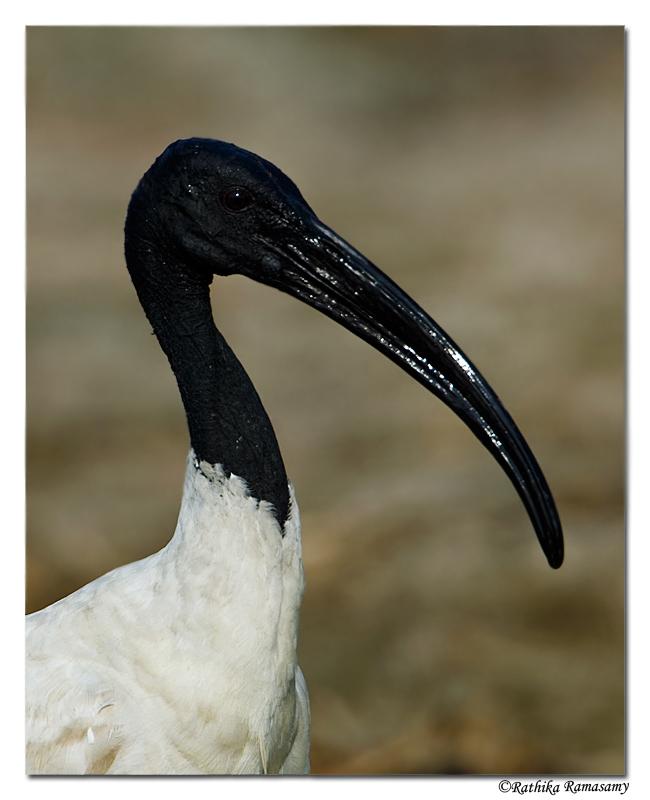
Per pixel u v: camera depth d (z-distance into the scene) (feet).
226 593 15.52
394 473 43.65
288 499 15.96
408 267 65.36
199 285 16.01
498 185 79.82
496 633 33.45
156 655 15.71
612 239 68.39
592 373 51.13
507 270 64.23
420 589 35.47
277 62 95.61
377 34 101.19
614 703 30.66
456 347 15.70
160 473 43.65
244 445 15.65
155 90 87.81
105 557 37.96
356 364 54.29
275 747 16.53
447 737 29.96
